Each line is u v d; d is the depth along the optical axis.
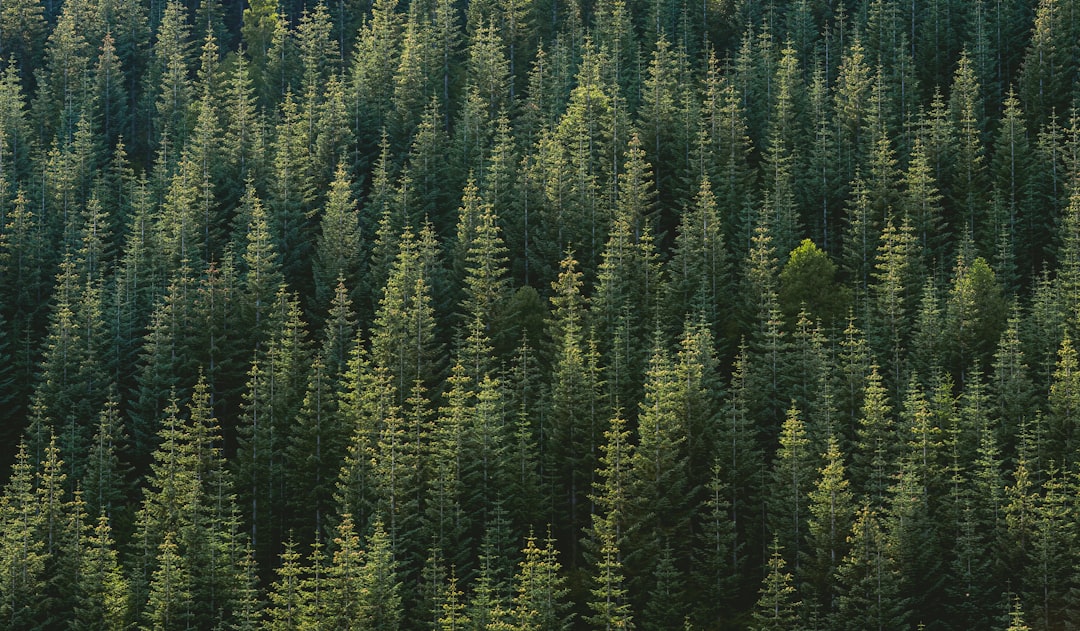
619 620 102.50
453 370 135.12
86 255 165.25
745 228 158.12
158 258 159.12
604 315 138.38
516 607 107.12
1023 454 108.25
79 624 106.06
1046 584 101.75
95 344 142.25
